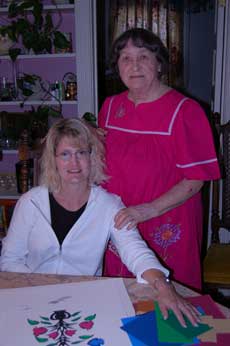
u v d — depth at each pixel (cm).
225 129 249
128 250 127
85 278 118
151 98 156
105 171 155
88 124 146
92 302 105
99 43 379
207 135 153
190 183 150
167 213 157
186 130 149
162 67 156
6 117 296
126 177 156
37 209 140
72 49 285
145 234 159
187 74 429
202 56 422
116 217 138
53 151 138
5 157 311
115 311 101
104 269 168
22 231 142
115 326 95
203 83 429
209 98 420
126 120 161
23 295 109
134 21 409
